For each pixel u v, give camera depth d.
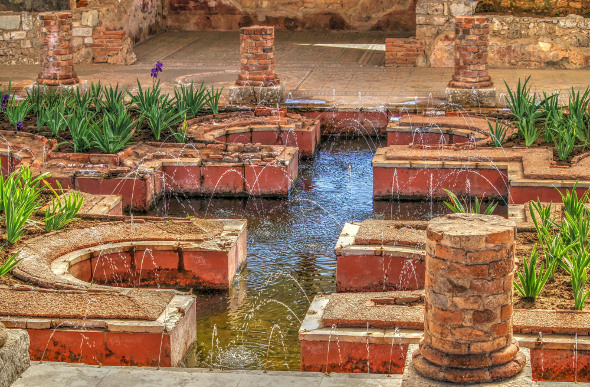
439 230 4.38
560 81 14.29
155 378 4.87
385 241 7.21
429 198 9.87
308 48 17.42
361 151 12.03
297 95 13.48
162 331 5.70
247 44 12.71
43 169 9.77
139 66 16.11
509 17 15.52
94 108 12.39
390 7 18.75
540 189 8.96
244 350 6.28
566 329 5.45
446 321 4.41
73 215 7.82
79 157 10.05
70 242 7.32
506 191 9.70
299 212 9.56
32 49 16.70
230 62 16.31
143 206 9.66
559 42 15.34
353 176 10.88
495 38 15.61
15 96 13.41
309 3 18.91
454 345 4.42
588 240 6.92
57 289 6.30
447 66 15.65
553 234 7.21
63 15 13.02
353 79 14.66
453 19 15.55
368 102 12.92
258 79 12.82
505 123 11.24
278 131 11.59
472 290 4.35
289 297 7.28
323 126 12.77
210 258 7.35
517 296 6.08
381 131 12.66
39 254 7.04
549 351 5.37
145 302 6.03
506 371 4.41
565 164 9.50
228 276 7.38
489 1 15.79
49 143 10.70
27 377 4.85
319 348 5.59
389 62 15.78
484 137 10.70
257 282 7.60
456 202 7.73
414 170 9.79
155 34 19.05
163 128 11.01
